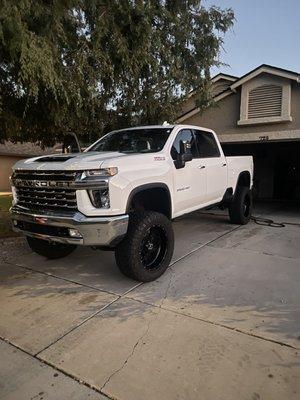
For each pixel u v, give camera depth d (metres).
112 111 8.64
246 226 7.86
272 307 3.68
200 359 2.79
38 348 3.03
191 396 2.40
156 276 4.44
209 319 3.43
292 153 15.59
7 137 8.46
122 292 4.14
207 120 10.27
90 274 4.77
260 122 9.29
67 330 3.31
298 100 8.90
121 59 6.91
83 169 3.82
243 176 8.05
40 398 2.43
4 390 2.52
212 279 4.50
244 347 2.95
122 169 4.00
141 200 4.83
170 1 7.63
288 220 9.01
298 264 5.06
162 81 8.32
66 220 3.86
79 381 2.59
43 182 4.10
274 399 2.35
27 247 6.20
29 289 4.32
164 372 2.65
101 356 2.88
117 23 6.73
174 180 4.92
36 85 5.12
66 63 6.32
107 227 3.79
